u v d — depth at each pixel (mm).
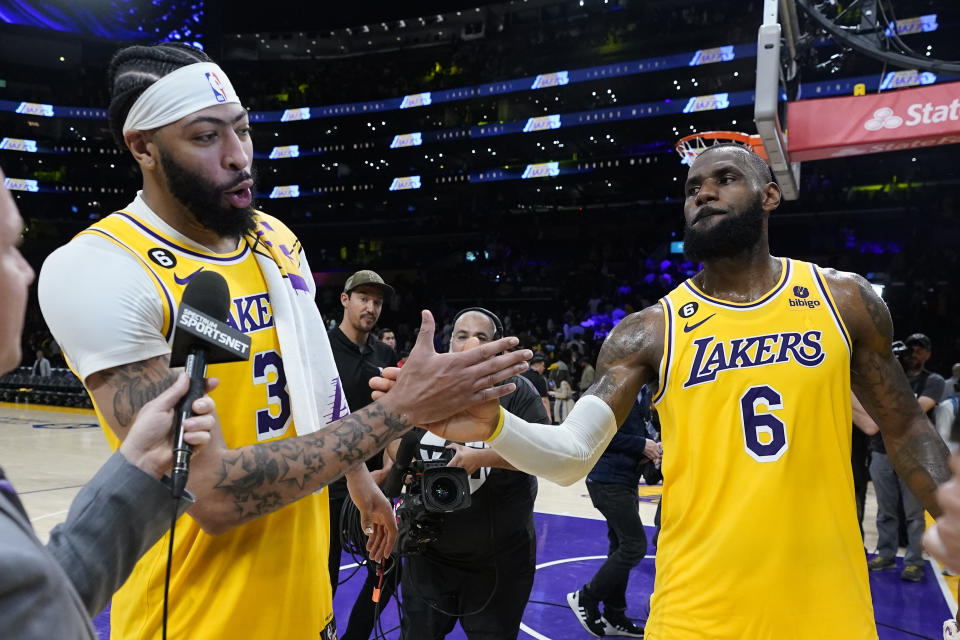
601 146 26734
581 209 27188
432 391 1489
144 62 1525
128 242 1479
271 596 1553
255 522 1552
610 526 4773
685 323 1961
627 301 23781
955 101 6152
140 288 1437
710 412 1859
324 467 1418
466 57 27844
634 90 25906
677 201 26000
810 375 1821
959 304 19516
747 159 1994
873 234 23328
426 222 29234
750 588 1739
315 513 1695
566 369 13617
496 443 1757
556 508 7699
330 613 1735
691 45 24328
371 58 30297
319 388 1733
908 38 20562
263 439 1586
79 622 715
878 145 6473
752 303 1933
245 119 1586
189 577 1514
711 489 1825
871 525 7207
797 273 1959
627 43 25234
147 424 1026
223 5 30641
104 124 29031
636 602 4934
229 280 1590
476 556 2939
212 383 1130
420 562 3012
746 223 1933
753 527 1756
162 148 1491
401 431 1479
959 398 3777
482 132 27047
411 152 29125
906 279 21109
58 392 17234
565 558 5820
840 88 20672
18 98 28188
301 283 1765
